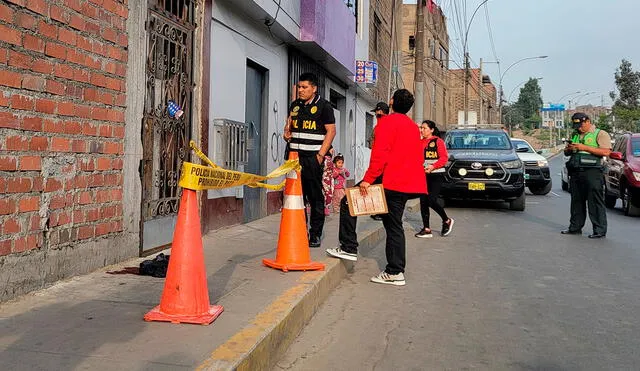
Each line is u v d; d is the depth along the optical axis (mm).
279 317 4016
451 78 48969
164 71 6266
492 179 13266
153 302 4223
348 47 13992
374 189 5918
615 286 6254
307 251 5676
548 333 4641
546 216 12898
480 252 8234
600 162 9594
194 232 3873
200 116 7137
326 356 4059
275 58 10359
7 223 4012
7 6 3934
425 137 9461
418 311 5211
